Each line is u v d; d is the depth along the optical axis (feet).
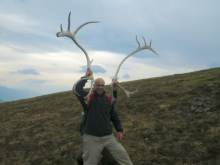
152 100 54.54
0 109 91.35
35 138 42.55
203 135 28.78
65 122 50.47
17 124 57.00
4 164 32.17
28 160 32.37
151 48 19.01
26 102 103.19
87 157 16.51
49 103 82.99
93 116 16.34
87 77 16.81
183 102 47.24
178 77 93.04
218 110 38.32
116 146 16.88
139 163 24.80
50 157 31.55
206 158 23.16
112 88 17.92
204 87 55.16
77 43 16.61
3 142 43.16
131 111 48.91
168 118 40.34
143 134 33.45
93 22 16.29
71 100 80.12
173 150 26.45
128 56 18.52
